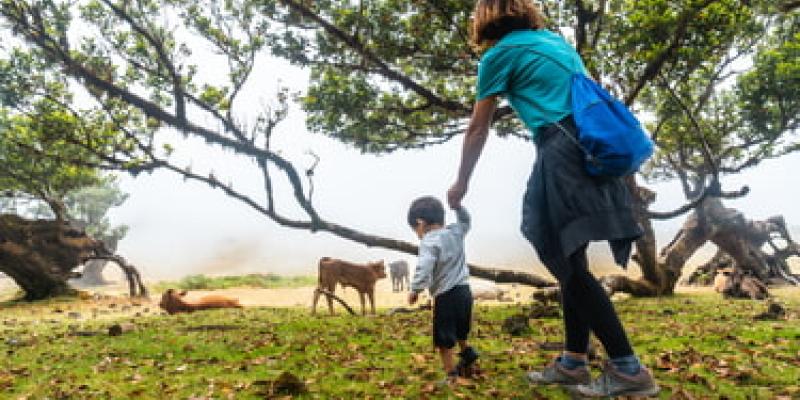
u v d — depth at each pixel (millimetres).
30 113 8758
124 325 6832
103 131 9078
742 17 7719
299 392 3127
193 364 4352
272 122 8906
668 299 10703
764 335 4820
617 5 9344
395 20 8969
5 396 3445
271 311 10414
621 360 2352
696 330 5344
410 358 4203
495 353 4273
